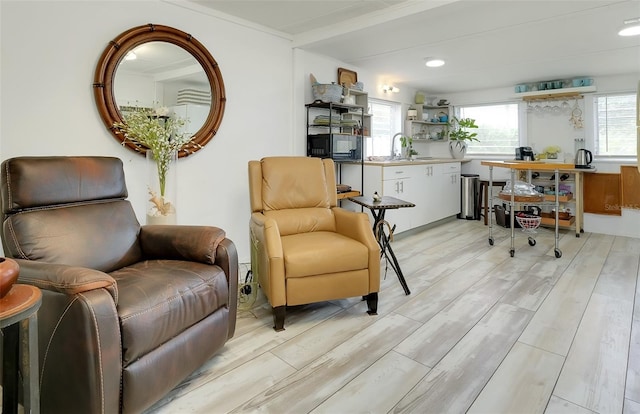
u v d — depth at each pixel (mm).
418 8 2811
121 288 1453
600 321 2205
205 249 1839
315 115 4035
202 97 2971
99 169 1979
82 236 1749
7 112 2107
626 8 2770
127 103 2551
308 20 3240
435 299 2574
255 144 3439
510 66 4449
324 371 1729
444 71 4707
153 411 1463
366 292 2287
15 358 1053
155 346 1406
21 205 1621
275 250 2102
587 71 4648
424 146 6297
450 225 5262
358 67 4570
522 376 1670
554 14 2857
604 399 1503
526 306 2436
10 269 966
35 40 2178
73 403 1220
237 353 1892
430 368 1743
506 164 3660
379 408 1471
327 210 2736
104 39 2443
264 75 3469
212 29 3033
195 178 3027
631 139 4719
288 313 2377
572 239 4359
